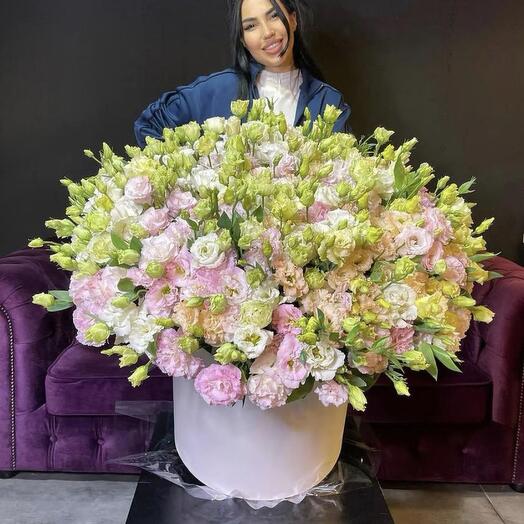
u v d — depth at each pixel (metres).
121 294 0.79
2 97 2.48
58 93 2.47
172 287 0.77
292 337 0.77
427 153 2.52
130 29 2.42
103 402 1.84
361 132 2.49
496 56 2.46
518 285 1.88
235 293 0.76
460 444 1.93
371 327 0.79
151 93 2.47
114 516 1.83
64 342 2.03
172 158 0.86
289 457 0.93
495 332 1.87
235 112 0.95
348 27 2.42
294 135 0.96
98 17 2.41
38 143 2.51
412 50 2.44
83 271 0.82
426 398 1.86
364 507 0.98
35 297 0.88
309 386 0.83
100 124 2.50
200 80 2.05
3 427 1.90
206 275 0.76
